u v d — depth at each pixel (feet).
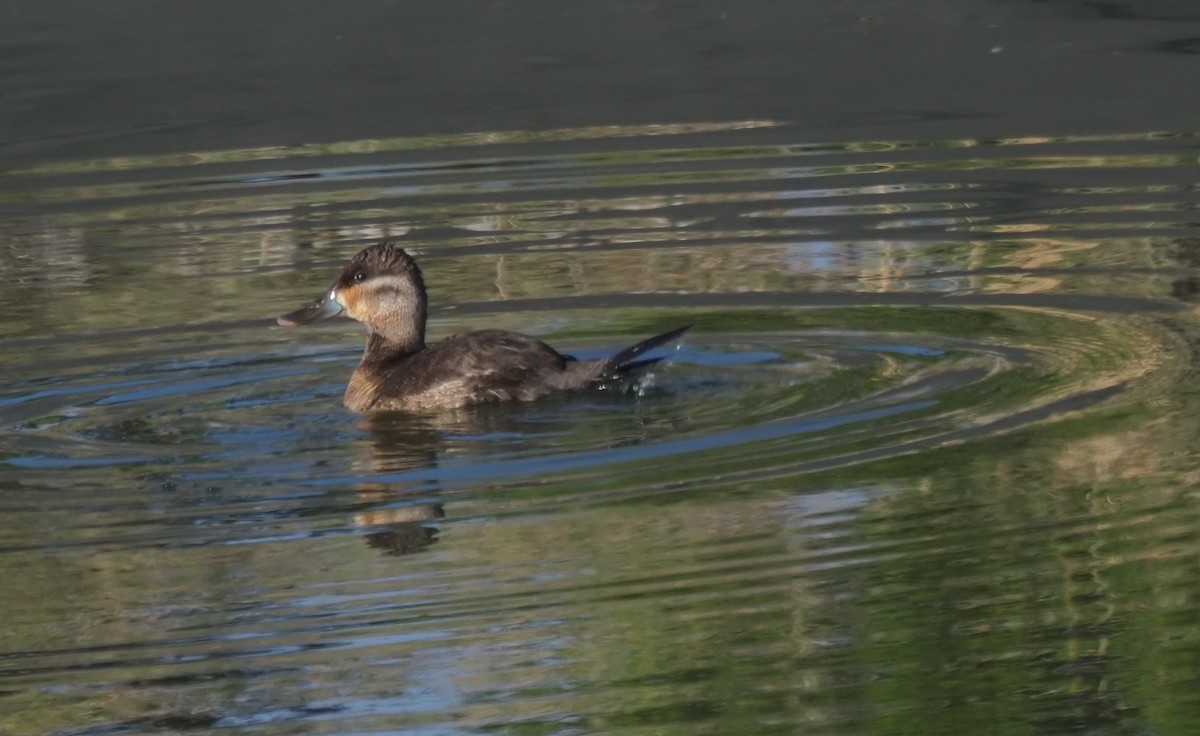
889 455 38.88
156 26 88.63
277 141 72.74
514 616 32.63
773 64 79.30
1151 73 74.69
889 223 59.26
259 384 46.96
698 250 57.52
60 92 79.82
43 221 63.87
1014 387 43.19
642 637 31.58
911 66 78.07
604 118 73.56
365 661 31.32
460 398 43.47
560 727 29.17
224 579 34.45
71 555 35.86
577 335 49.96
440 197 64.69
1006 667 30.32
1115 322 48.11
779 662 30.66
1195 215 57.98
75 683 31.12
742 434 40.75
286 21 88.63
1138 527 34.91
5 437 42.93
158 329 51.90
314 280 56.08
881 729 28.78
